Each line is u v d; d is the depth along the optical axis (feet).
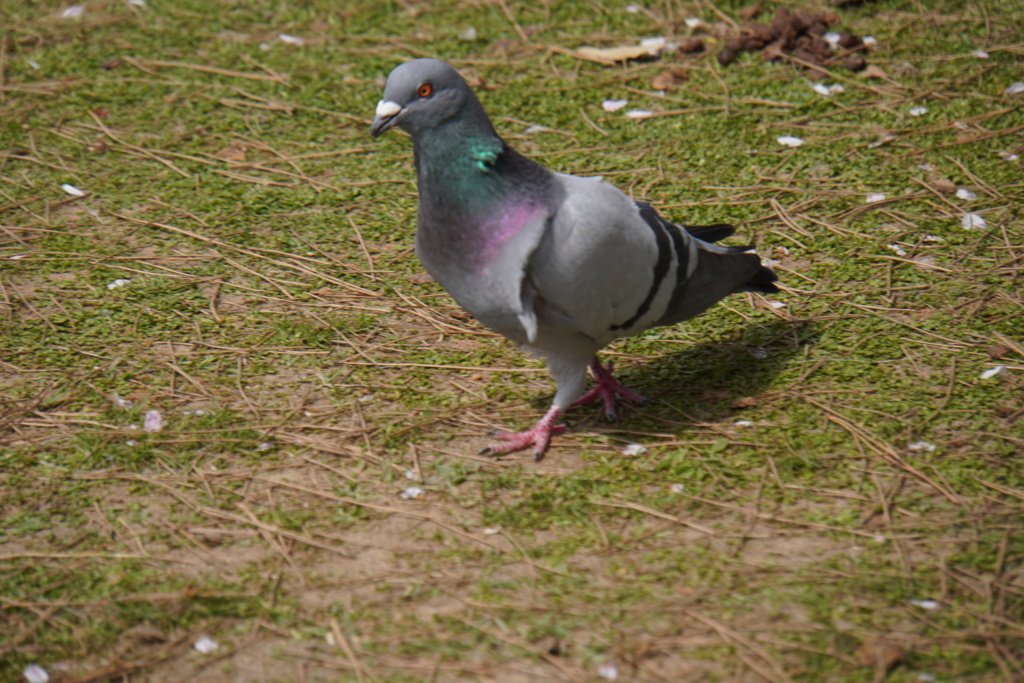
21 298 34.73
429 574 23.71
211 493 26.48
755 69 47.78
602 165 41.83
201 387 30.76
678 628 21.95
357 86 47.85
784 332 32.86
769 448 27.73
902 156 41.45
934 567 23.44
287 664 21.44
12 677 21.20
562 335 26.89
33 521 25.46
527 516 25.52
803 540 24.43
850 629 21.80
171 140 44.21
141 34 52.16
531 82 47.70
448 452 28.12
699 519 25.27
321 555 24.38
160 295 35.14
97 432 28.71
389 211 39.81
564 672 21.03
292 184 41.50
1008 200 38.45
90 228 38.81
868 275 35.19
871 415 28.86
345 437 28.66
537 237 24.88
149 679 21.12
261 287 35.60
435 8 53.98
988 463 26.84
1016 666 20.76
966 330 32.22
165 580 23.66
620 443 28.50
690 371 31.50
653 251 27.02
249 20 53.31
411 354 32.37
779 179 40.65
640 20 52.06
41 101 46.78
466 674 21.08
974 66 46.52
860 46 48.39
